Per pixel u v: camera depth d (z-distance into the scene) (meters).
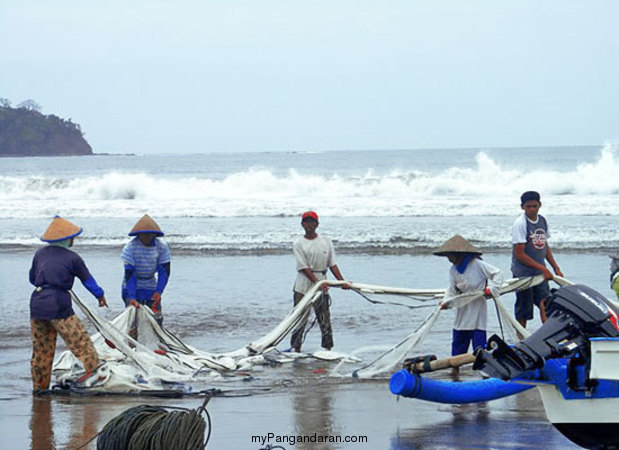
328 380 11.27
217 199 50.16
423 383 8.38
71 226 10.80
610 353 7.05
